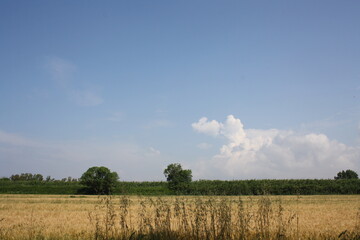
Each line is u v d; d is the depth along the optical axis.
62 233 16.08
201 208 12.41
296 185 81.56
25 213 29.78
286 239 12.64
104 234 13.84
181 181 85.12
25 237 14.97
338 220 22.94
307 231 15.74
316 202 46.38
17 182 102.12
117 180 85.94
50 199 54.53
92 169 85.75
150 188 91.12
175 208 13.27
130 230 14.40
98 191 84.81
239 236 12.08
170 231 12.51
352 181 88.12
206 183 91.19
